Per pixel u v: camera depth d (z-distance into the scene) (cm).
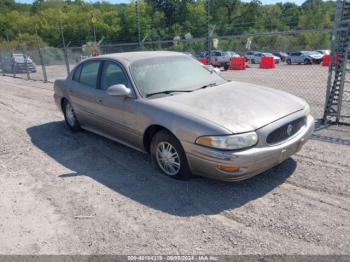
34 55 2856
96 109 532
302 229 309
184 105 409
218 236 308
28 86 1482
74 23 7362
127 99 459
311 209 341
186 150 384
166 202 373
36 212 369
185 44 2444
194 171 394
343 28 584
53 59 2872
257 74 1914
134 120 448
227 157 350
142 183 421
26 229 339
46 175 466
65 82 630
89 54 2178
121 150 543
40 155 548
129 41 6919
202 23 6744
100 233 324
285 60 3447
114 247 302
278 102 418
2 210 378
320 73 1900
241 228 317
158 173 446
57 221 349
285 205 351
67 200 391
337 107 621
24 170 488
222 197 376
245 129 355
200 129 365
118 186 419
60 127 714
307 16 6419
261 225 320
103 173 460
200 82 490
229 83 502
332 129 598
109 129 521
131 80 464
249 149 354
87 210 366
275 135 372
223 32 6681
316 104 856
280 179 409
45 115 845
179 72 500
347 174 412
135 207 367
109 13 7406
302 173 421
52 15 7525
